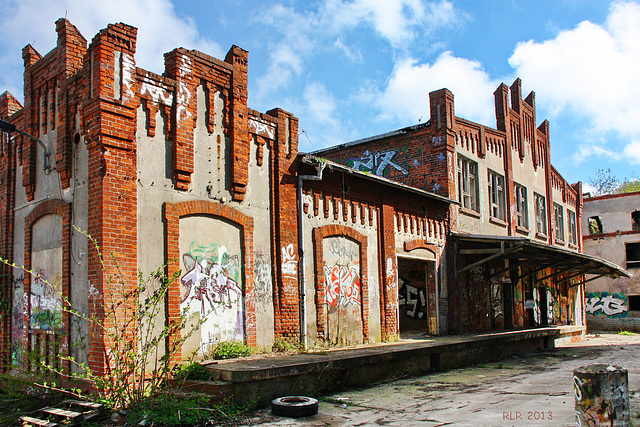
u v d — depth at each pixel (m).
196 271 10.26
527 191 24.91
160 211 9.77
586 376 4.89
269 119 12.12
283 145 12.38
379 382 11.13
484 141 21.11
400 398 9.35
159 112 10.00
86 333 9.12
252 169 11.64
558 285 27.55
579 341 24.05
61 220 10.31
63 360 9.56
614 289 35.50
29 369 10.09
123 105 9.27
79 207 9.62
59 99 10.46
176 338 9.59
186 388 8.70
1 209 12.24
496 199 21.98
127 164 9.28
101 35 9.13
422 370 12.60
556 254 17.86
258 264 11.48
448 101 18.75
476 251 17.39
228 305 10.77
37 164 11.12
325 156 22.05
